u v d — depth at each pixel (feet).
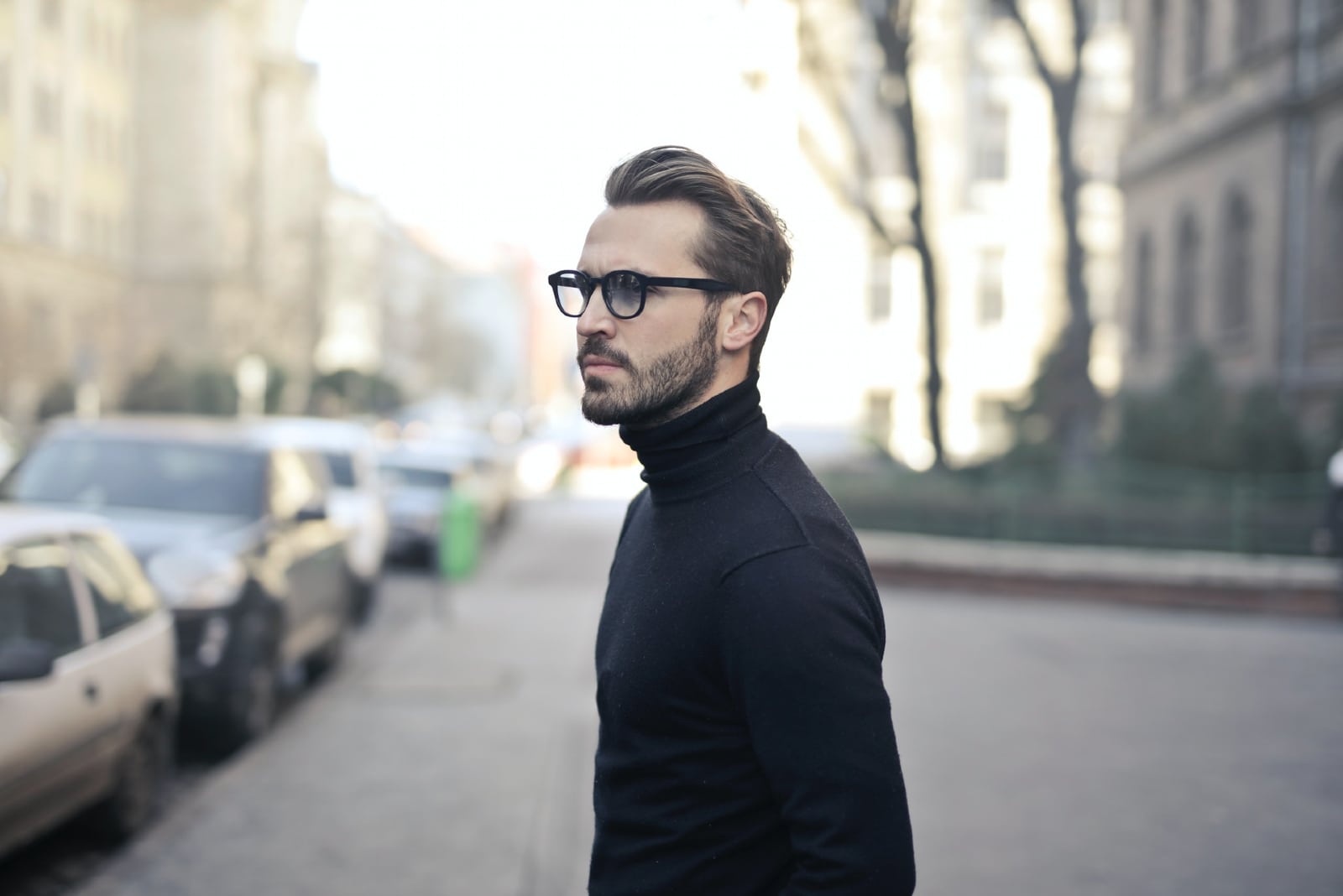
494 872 17.87
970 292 132.05
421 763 24.29
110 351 196.03
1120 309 101.91
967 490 55.47
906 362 126.00
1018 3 63.10
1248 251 81.66
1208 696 30.94
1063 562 49.90
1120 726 27.45
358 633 43.04
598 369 6.22
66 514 20.42
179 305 210.59
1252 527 49.96
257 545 27.12
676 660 5.81
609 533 82.89
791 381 124.67
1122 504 52.06
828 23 63.87
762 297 6.31
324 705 30.19
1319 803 21.52
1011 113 131.54
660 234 6.16
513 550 71.77
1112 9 132.05
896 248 64.28
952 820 20.31
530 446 133.59
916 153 63.36
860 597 5.74
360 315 318.86
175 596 24.32
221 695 24.41
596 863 6.27
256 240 237.45
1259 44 80.64
